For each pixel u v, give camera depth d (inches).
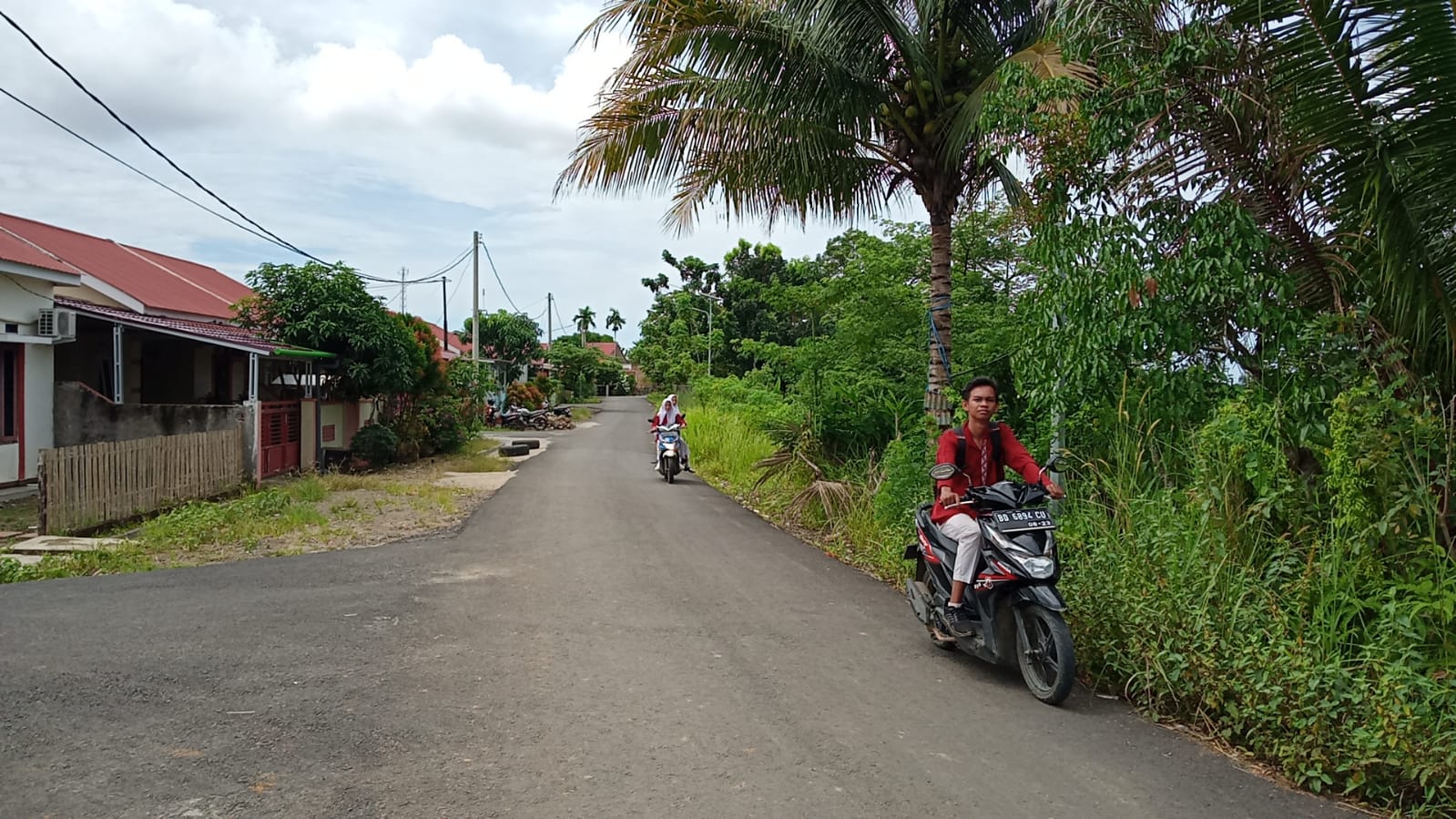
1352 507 196.2
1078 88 263.0
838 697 193.6
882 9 346.9
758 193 405.4
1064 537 247.3
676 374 1892.2
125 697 180.7
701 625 249.0
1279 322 232.4
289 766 150.4
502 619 248.8
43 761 149.5
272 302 658.2
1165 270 244.5
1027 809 143.8
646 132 388.2
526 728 170.2
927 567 235.5
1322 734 161.0
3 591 274.1
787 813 138.9
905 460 365.4
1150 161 256.2
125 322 543.8
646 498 538.0
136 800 136.6
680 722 175.2
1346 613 192.5
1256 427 221.6
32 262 502.3
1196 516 227.5
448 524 428.5
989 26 379.9
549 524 428.5
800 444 472.7
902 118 378.0
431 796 140.9
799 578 316.2
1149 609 202.5
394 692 187.9
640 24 366.0
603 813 137.0
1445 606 177.0
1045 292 275.1
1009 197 399.5
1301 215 243.1
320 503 483.8
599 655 217.6
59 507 381.7
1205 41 229.0
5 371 511.8
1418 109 200.2
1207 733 181.9
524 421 1373.0
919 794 147.3
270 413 586.6
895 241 508.1
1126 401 269.3
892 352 477.7
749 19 353.7
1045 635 197.6
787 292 578.6
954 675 212.4
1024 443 326.0
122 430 546.0
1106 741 175.0
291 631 232.2
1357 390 199.8
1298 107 216.4
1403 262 209.9
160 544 358.9
